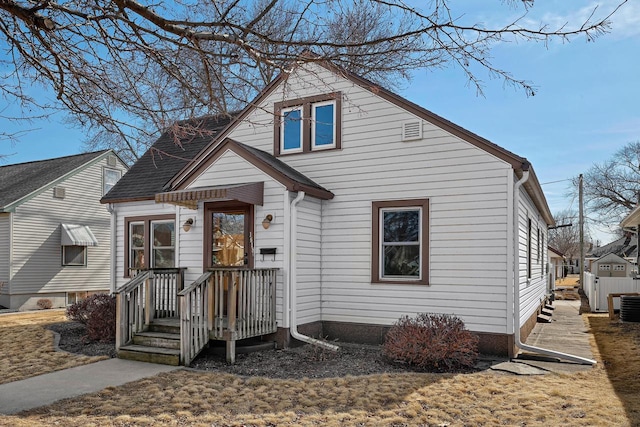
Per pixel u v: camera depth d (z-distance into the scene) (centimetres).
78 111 484
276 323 921
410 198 954
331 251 1022
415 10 384
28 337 1058
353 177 1012
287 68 443
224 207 1008
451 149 923
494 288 870
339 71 487
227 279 872
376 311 972
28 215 1912
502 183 876
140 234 1331
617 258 2862
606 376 714
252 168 975
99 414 541
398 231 973
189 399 594
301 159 1067
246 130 1138
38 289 1931
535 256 1334
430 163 940
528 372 730
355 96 1017
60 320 1378
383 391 623
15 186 2089
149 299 937
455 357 746
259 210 962
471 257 893
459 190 911
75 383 673
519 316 891
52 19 422
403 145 967
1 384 673
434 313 907
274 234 942
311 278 992
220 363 798
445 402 583
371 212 991
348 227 1010
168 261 1268
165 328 905
